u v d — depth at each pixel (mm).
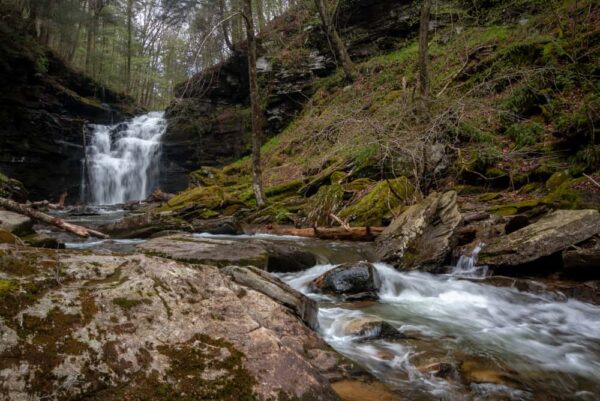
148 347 1826
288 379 1952
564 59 10883
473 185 10047
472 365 3256
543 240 5781
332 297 5270
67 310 1801
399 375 2949
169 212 12797
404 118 9766
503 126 10805
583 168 8109
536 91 10359
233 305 2314
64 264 2080
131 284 2121
